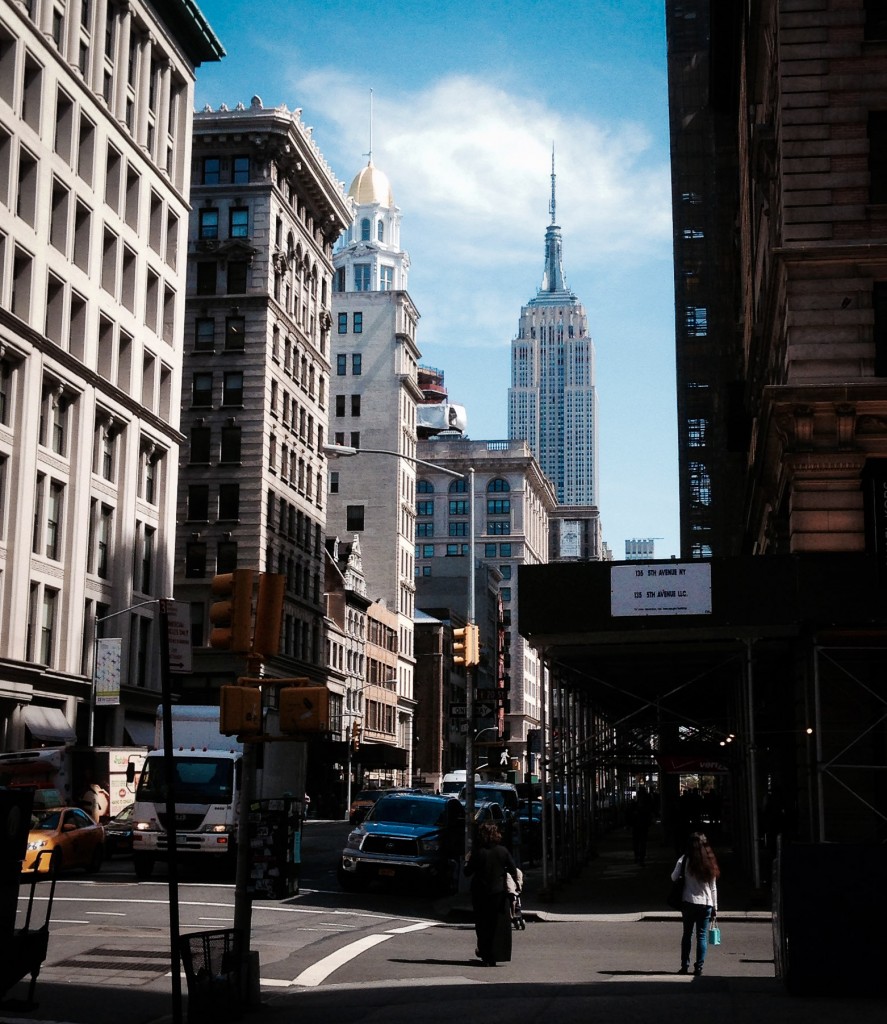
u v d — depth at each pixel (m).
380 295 135.12
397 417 132.50
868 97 32.50
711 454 67.31
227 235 89.62
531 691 193.50
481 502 191.38
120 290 65.75
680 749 39.44
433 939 22.83
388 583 128.75
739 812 40.78
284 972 18.48
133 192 68.06
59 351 58.12
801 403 30.97
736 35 51.22
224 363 88.50
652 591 28.08
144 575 69.62
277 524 90.81
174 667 50.34
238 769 32.78
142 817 32.16
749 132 45.12
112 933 21.45
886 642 28.50
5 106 54.03
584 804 45.03
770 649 31.52
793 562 27.72
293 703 14.70
